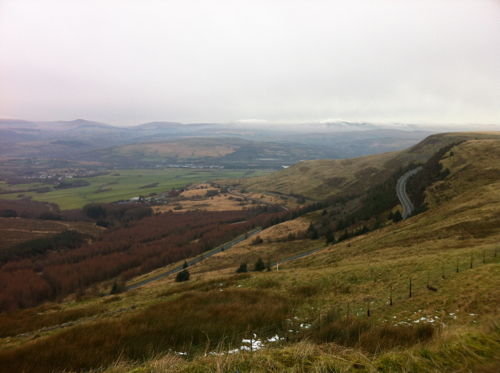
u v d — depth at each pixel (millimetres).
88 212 177250
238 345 8773
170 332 10906
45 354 8633
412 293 15500
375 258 34062
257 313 13781
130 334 10453
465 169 95062
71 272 88938
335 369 3953
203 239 119812
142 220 163500
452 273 16875
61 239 124250
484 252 20375
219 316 13266
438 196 86062
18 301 70688
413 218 60219
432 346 4980
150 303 22000
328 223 115875
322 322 12109
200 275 64750
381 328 9055
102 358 8430
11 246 111812
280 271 33344
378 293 17531
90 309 24016
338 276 24172
